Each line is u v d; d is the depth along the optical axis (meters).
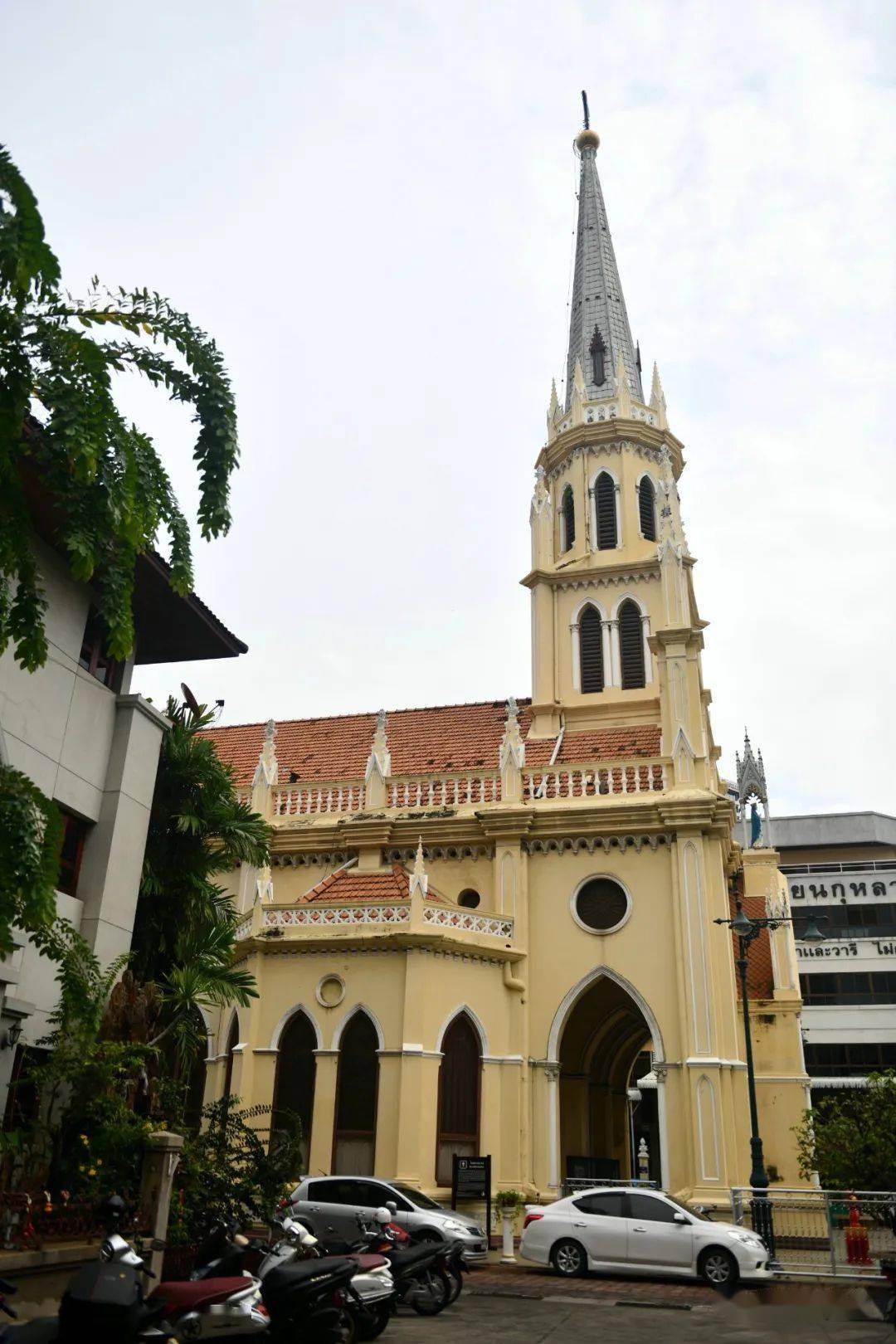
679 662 31.97
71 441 10.31
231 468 12.13
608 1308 16.47
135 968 20.34
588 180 49.84
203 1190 17.02
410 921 26.78
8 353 10.05
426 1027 26.05
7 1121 15.99
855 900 71.12
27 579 10.88
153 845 21.00
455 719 38.09
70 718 18.45
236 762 38.66
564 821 29.73
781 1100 33.75
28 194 9.70
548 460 42.09
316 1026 26.59
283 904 28.20
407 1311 15.90
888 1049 63.72
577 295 46.66
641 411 41.28
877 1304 17.08
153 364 11.95
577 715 36.47
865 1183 26.19
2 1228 12.43
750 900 39.44
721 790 38.19
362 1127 25.59
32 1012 15.91
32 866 10.84
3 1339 8.83
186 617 21.14
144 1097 17.08
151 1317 9.05
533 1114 27.58
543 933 29.20
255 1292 10.88
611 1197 20.25
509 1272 20.41
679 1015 27.27
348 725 39.31
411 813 31.58
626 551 38.34
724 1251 18.81
